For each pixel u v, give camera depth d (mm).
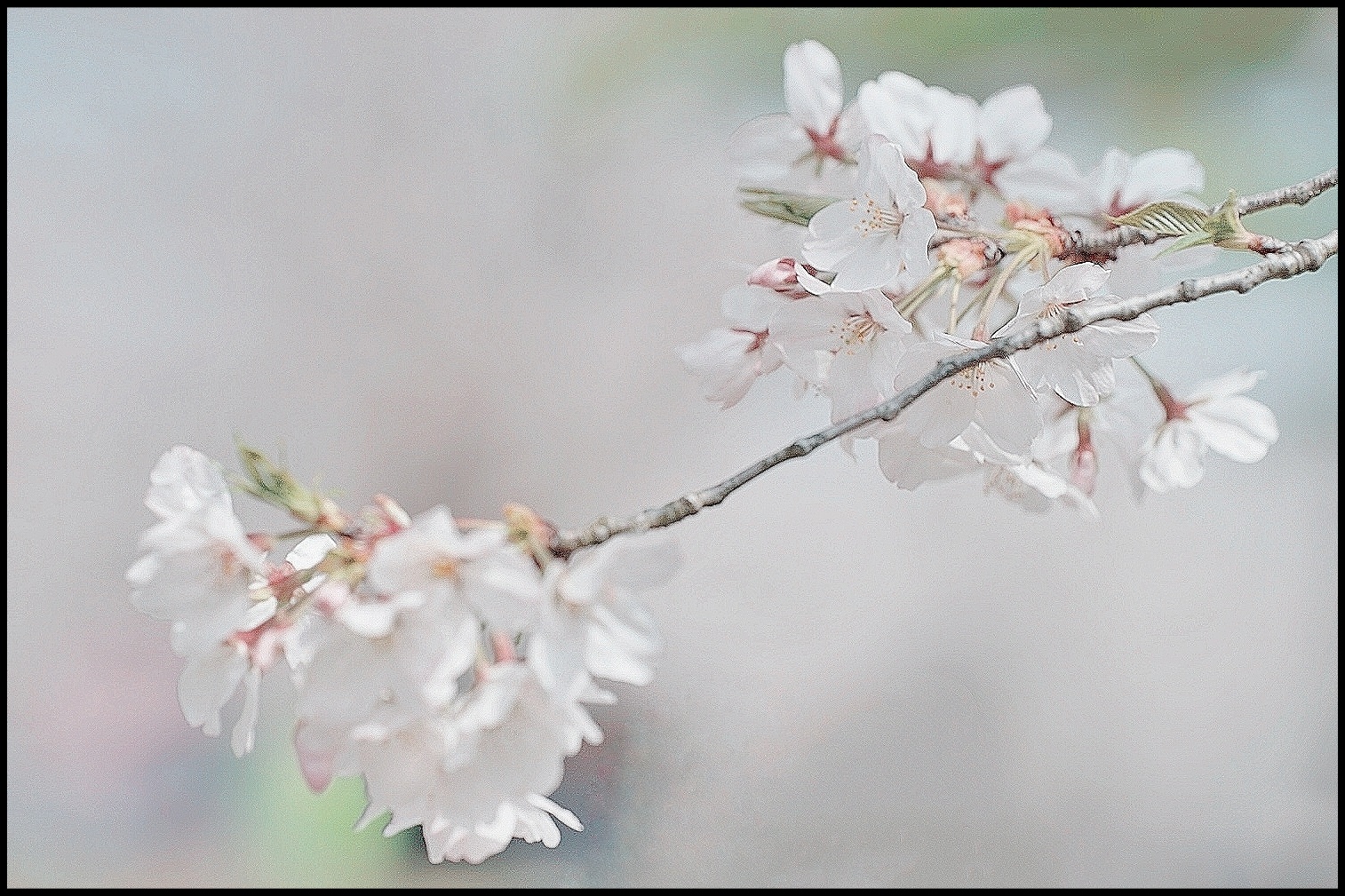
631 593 1256
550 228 5816
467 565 1250
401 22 5805
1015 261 1343
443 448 5766
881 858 2562
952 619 4836
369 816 1260
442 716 1253
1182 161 1404
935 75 4949
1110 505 5012
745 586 4855
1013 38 4641
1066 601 4871
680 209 5715
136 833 4305
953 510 5066
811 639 4625
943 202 1361
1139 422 1411
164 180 5754
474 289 5805
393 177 5844
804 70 1399
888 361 1332
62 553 5379
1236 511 4918
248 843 3955
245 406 5711
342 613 1247
